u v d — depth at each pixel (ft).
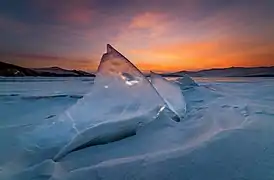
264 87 46.14
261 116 16.66
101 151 11.13
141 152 10.84
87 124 12.85
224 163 9.46
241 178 8.41
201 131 13.57
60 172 9.12
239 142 11.39
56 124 13.97
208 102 24.21
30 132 13.62
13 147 11.51
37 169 9.37
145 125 13.82
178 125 14.80
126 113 14.11
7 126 15.28
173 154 10.30
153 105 15.25
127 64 17.02
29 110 21.59
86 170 9.16
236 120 15.67
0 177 8.80
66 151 10.85
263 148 10.71
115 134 12.43
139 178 8.57
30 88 50.24
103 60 17.30
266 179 8.28
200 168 9.12
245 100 25.49
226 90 38.22
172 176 8.66
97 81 16.67
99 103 15.10
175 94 21.79
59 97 30.68
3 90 43.62
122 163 9.63
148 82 16.57
